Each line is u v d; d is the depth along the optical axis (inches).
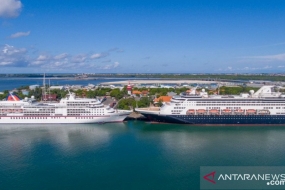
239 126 6058.1
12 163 3868.1
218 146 4655.5
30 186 3174.2
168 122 6304.1
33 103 6584.6
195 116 6053.2
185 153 4291.3
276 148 4530.0
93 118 6378.0
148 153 4298.7
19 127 6067.9
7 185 3198.8
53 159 4033.0
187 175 3467.0
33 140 5036.9
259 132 5590.6
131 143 4847.4
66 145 4724.4
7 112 6318.9
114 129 5920.3
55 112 6323.8
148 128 5964.6
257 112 5999.0
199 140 5029.5
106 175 3474.4
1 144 4771.2
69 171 3602.4
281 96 6186.0
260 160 3959.2
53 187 3154.5
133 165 3799.2
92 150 4451.3
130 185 3191.4
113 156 4168.3
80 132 5654.5
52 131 5723.4
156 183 3243.1
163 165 3791.8
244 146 4648.1
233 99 6008.9
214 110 6033.5
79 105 6363.2
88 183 3253.0
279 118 5989.2
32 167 3727.9
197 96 6122.1
